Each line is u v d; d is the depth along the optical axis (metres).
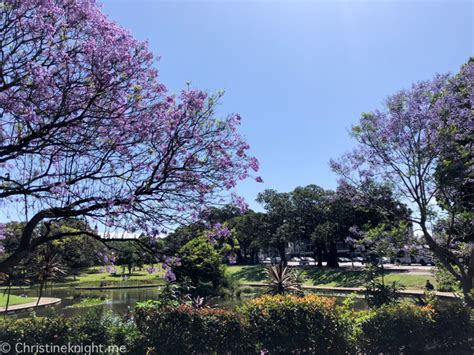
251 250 76.44
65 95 5.41
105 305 27.81
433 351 8.34
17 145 5.46
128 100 6.07
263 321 7.77
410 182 10.35
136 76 6.17
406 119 10.02
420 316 8.27
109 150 5.94
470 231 10.54
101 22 5.82
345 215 41.59
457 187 9.84
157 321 7.37
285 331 7.71
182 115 6.36
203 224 6.66
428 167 10.05
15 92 5.30
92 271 63.12
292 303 7.97
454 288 12.05
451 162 9.60
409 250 11.12
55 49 5.49
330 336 7.83
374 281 13.38
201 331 7.35
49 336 6.80
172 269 7.11
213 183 6.54
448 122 9.76
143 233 6.33
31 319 7.09
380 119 10.59
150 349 7.11
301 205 53.09
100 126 5.76
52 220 6.04
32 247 6.02
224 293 30.36
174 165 6.40
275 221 56.22
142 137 6.09
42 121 5.54
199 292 28.92
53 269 20.52
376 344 7.97
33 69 5.03
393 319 8.08
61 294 38.38
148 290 42.25
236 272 54.91
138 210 6.05
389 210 11.09
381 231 11.34
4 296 32.47
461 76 10.09
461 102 9.74
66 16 5.69
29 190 5.66
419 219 10.95
